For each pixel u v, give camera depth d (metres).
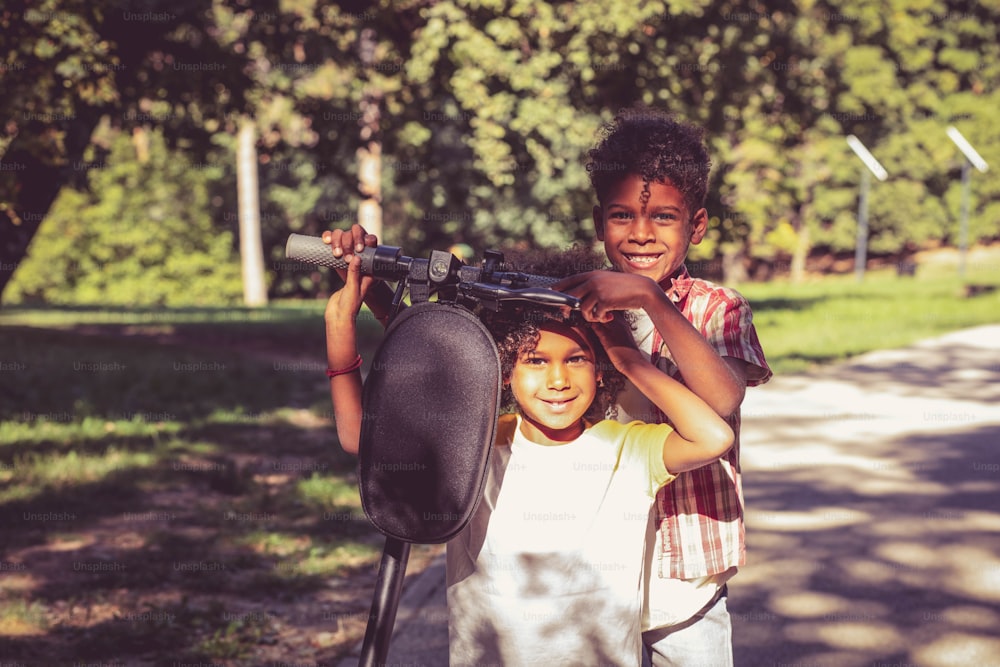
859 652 4.20
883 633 4.40
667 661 2.37
